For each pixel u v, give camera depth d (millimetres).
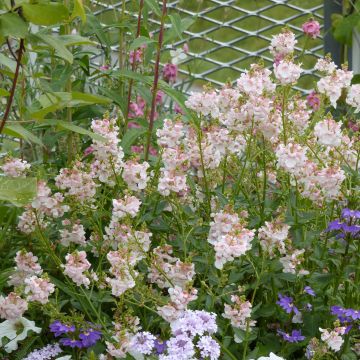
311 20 4480
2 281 3256
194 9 5723
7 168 3334
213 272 3219
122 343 2900
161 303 3033
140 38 3719
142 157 3898
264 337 3281
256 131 3477
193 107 3395
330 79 3469
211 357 2811
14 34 2697
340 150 3570
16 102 4031
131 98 4734
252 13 5656
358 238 3268
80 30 4230
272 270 3262
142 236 3139
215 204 3525
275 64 3469
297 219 3336
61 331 3074
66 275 3299
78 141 4105
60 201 3332
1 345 3139
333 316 3311
